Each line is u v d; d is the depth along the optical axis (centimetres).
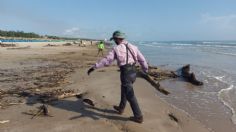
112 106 712
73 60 2258
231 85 1212
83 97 821
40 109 666
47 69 1570
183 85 1198
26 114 649
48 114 646
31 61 2055
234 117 725
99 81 1116
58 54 3005
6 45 4406
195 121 679
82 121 601
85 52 3588
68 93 833
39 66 1728
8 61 1983
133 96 591
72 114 648
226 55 3462
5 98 810
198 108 803
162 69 1725
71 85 1023
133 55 575
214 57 3111
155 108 750
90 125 579
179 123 652
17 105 729
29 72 1414
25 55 2642
